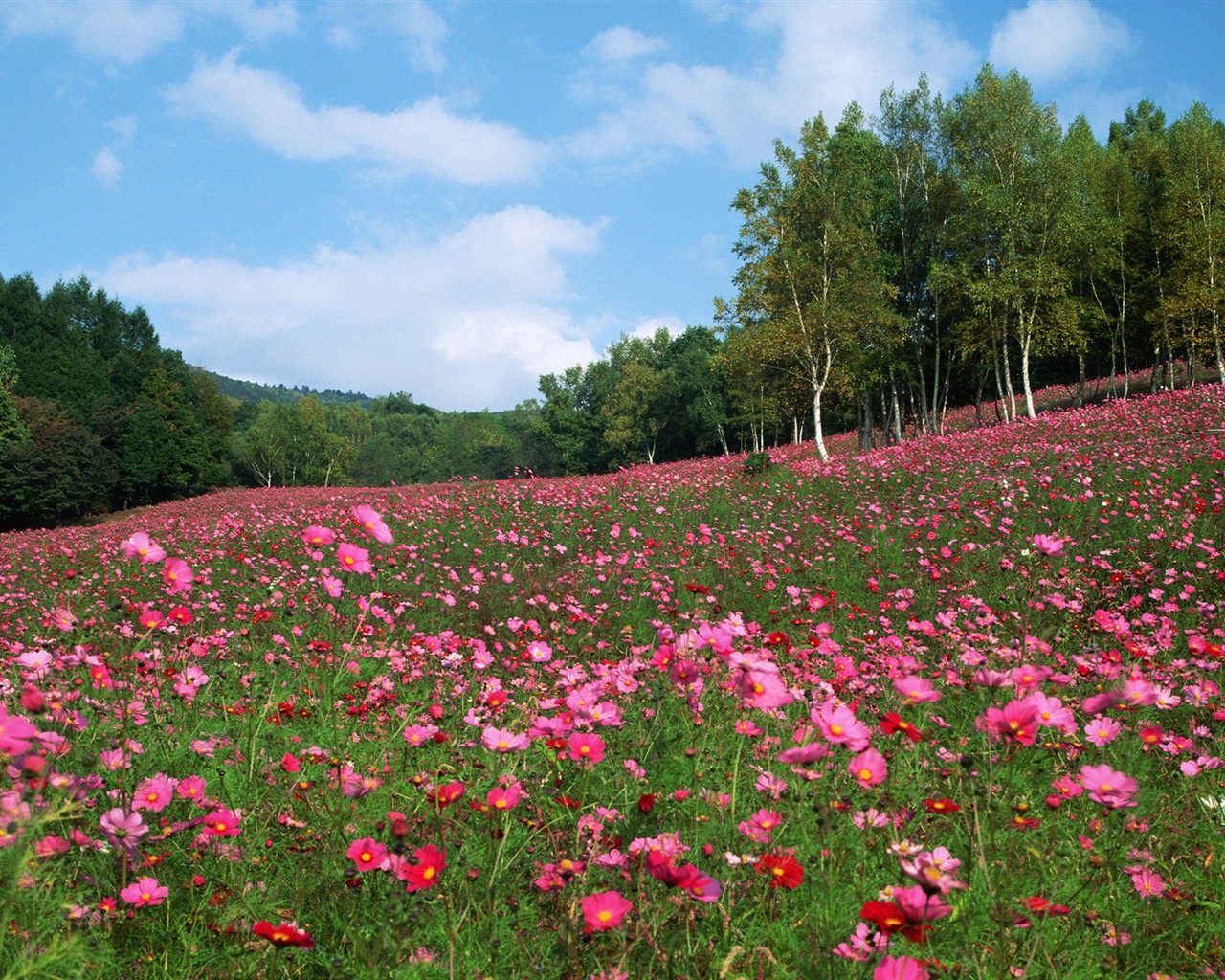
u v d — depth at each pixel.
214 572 11.27
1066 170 29.69
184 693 3.51
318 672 4.26
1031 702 2.24
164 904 2.15
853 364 30.77
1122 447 15.80
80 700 3.11
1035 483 13.56
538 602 9.46
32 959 1.54
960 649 5.20
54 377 62.56
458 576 11.42
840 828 2.36
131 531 18.98
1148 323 33.22
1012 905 1.94
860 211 30.03
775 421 51.88
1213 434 16.34
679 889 1.82
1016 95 30.48
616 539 13.41
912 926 1.42
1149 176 37.94
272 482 93.94
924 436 31.31
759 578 10.37
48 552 15.60
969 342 32.03
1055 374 49.50
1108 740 2.83
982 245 31.39
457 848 2.38
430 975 1.81
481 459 96.06
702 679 2.75
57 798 1.87
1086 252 33.16
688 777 2.93
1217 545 9.66
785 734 3.28
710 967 1.80
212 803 2.51
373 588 9.93
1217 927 2.26
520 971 1.85
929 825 2.61
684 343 80.00
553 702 3.57
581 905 1.89
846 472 18.62
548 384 82.69
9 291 65.94
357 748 3.43
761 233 28.28
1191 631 6.93
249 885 2.22
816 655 5.07
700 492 18.20
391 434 139.75
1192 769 3.04
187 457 67.81
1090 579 8.93
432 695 4.61
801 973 1.78
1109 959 2.11
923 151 33.53
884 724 2.14
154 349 70.06
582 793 2.72
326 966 1.88
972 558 10.59
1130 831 2.59
